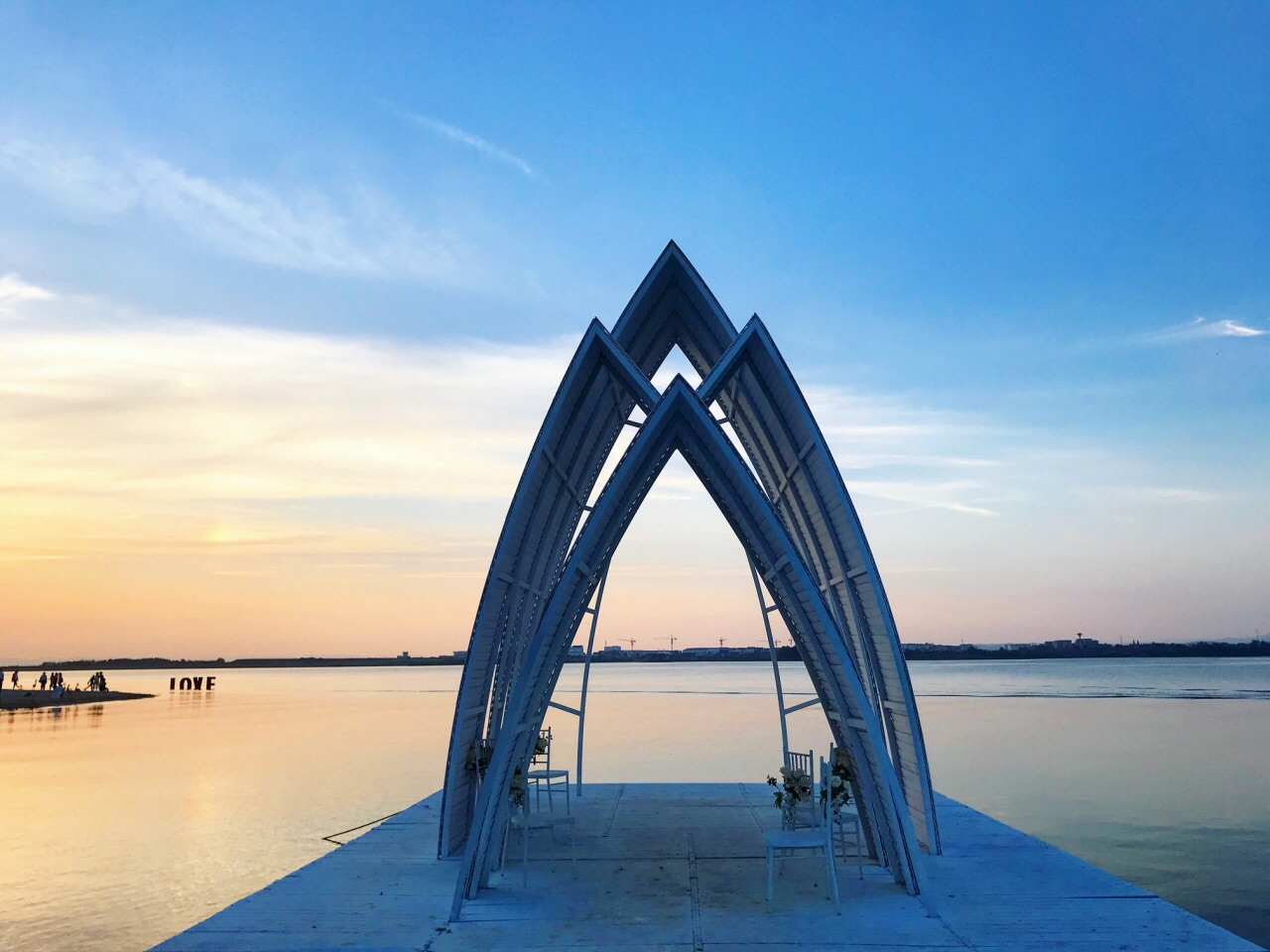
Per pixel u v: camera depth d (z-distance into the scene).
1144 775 24.25
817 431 9.62
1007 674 123.31
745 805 14.29
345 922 8.55
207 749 32.84
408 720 47.31
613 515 10.30
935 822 10.97
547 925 8.47
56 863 15.23
